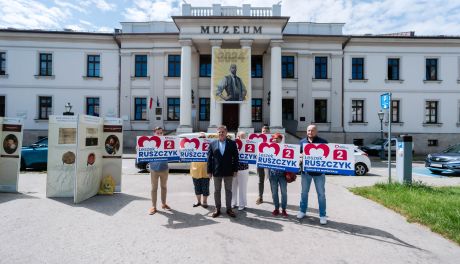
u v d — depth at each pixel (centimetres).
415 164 1819
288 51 2433
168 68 2480
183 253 405
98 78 2466
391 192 782
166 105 2458
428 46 2500
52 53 2456
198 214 596
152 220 552
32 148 1256
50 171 727
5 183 779
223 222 546
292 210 639
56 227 504
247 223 541
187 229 504
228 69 2086
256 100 2486
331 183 997
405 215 600
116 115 2470
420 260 395
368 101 2475
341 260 392
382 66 2492
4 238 451
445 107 2502
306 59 2447
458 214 561
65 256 390
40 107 2464
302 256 402
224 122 2480
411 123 2488
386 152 2173
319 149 562
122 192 804
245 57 2088
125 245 430
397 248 434
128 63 2466
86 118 707
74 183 703
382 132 2266
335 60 2462
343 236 481
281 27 2139
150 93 2459
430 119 2520
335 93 2455
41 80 2450
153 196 609
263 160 617
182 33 2128
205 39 2138
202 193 657
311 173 563
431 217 555
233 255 401
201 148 663
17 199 702
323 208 552
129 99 2464
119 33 2422
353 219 575
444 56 2503
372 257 402
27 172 1173
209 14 2192
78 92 2467
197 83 2462
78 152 674
